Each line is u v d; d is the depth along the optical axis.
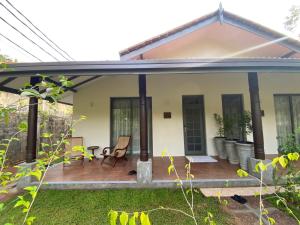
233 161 5.38
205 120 6.73
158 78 6.85
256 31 5.14
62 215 2.83
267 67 3.84
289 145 3.42
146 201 3.29
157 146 6.63
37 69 3.59
